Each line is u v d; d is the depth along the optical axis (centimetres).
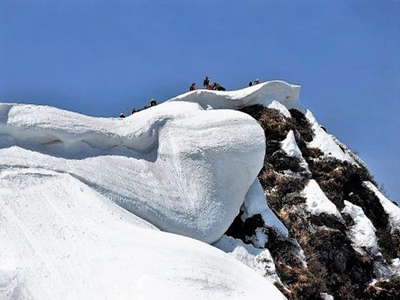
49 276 1709
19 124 2008
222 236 2134
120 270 1719
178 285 1675
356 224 2502
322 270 2223
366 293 2311
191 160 2162
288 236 2247
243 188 2203
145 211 2017
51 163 1994
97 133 2102
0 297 1625
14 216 1827
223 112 2298
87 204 1912
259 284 1781
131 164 2106
